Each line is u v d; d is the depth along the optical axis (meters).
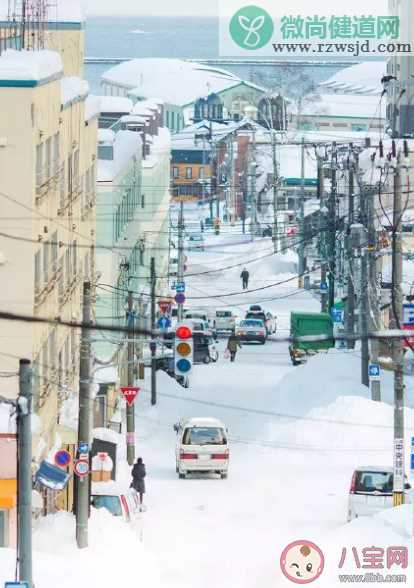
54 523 68.88
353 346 147.50
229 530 78.44
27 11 97.25
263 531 78.00
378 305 133.38
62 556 63.50
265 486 93.88
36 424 70.06
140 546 69.56
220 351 169.12
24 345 71.69
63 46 109.94
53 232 80.38
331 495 90.19
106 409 110.25
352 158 181.00
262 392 135.00
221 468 96.44
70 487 86.94
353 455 104.06
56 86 80.38
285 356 165.00
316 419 111.38
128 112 191.75
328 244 181.75
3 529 66.06
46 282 77.19
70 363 91.31
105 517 71.69
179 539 75.81
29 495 49.22
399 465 79.69
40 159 74.50
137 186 160.00
